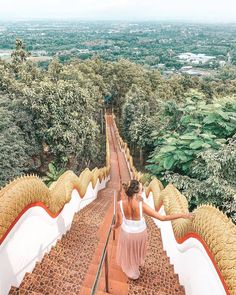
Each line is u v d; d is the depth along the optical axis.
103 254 3.90
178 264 4.98
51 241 5.77
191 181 10.30
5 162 17.73
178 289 4.60
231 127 11.10
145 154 34.75
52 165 21.88
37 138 22.67
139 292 4.40
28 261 4.62
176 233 5.05
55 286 4.31
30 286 4.25
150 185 10.48
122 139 43.44
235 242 3.12
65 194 6.78
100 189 19.14
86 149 26.45
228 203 9.35
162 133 15.65
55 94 22.39
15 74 35.72
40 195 5.00
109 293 4.33
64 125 22.58
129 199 4.52
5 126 19.39
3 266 3.84
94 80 49.97
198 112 12.38
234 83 63.22
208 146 10.16
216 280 3.22
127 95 44.47
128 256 4.66
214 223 3.54
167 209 5.86
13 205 4.06
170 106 15.52
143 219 4.61
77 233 6.96
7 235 3.89
